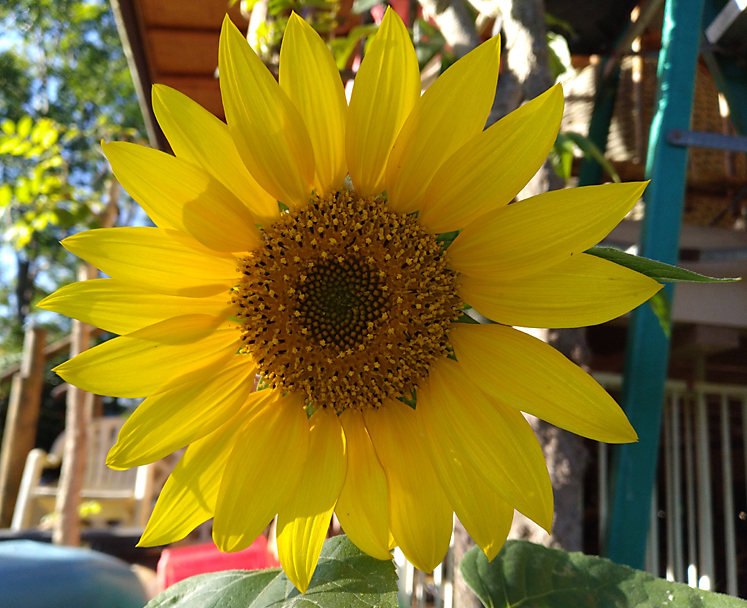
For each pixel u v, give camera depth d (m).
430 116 0.21
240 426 0.23
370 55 0.21
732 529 0.60
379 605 0.19
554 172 0.32
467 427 0.22
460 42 0.34
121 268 0.21
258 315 0.24
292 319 0.24
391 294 0.24
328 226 0.24
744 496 0.80
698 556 0.77
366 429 0.24
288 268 0.24
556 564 0.22
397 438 0.23
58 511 0.87
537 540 0.27
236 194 0.23
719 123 0.63
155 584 0.63
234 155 0.22
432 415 0.23
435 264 0.23
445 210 0.23
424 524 0.21
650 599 0.21
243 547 0.20
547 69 0.31
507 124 0.21
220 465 0.22
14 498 1.21
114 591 0.45
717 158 0.64
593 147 0.34
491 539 0.20
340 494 0.21
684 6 0.38
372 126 0.22
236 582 0.21
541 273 0.21
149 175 0.21
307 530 0.20
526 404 0.21
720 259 0.48
